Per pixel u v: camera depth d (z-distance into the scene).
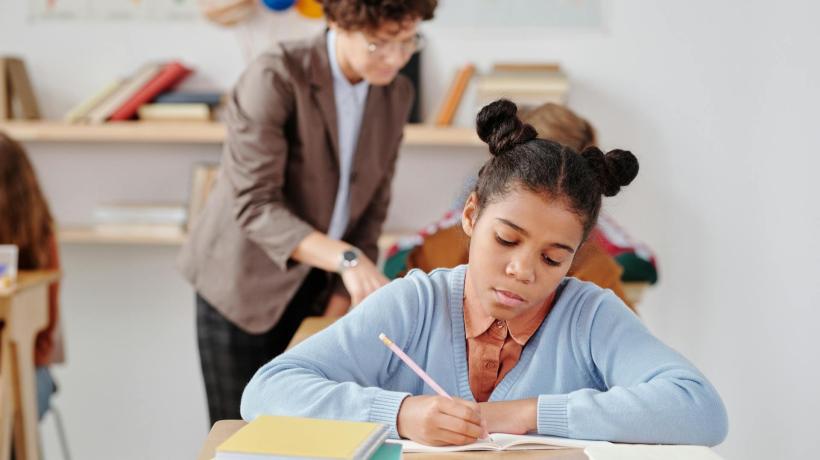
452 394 1.30
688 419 1.16
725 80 3.03
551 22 3.03
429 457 1.09
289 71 2.04
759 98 3.03
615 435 1.16
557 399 1.19
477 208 1.23
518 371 1.30
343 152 2.20
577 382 1.30
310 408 1.18
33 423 2.47
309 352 1.28
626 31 3.03
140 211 3.01
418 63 3.00
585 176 1.18
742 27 3.02
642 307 3.11
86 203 3.15
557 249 1.16
